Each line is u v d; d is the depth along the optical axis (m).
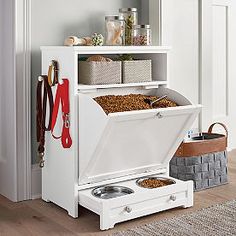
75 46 2.89
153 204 2.97
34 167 3.38
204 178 3.53
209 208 3.09
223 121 4.66
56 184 3.16
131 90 3.33
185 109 2.98
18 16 3.17
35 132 3.36
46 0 3.29
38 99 3.15
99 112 2.74
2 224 2.89
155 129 2.99
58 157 3.12
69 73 2.94
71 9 3.40
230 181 3.74
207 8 4.09
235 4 4.65
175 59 3.91
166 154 3.28
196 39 4.05
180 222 2.87
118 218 2.83
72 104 2.94
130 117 2.76
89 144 2.86
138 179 3.22
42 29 3.30
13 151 3.28
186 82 4.03
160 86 3.38
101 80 3.04
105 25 3.35
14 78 3.21
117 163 3.05
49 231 2.79
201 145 3.48
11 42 3.21
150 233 2.71
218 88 4.61
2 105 3.43
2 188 3.47
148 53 3.45
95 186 3.06
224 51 4.63
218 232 2.71
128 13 3.43
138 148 3.05
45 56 3.15
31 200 3.34
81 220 2.96
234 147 4.81
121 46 3.10
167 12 3.73
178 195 3.09
